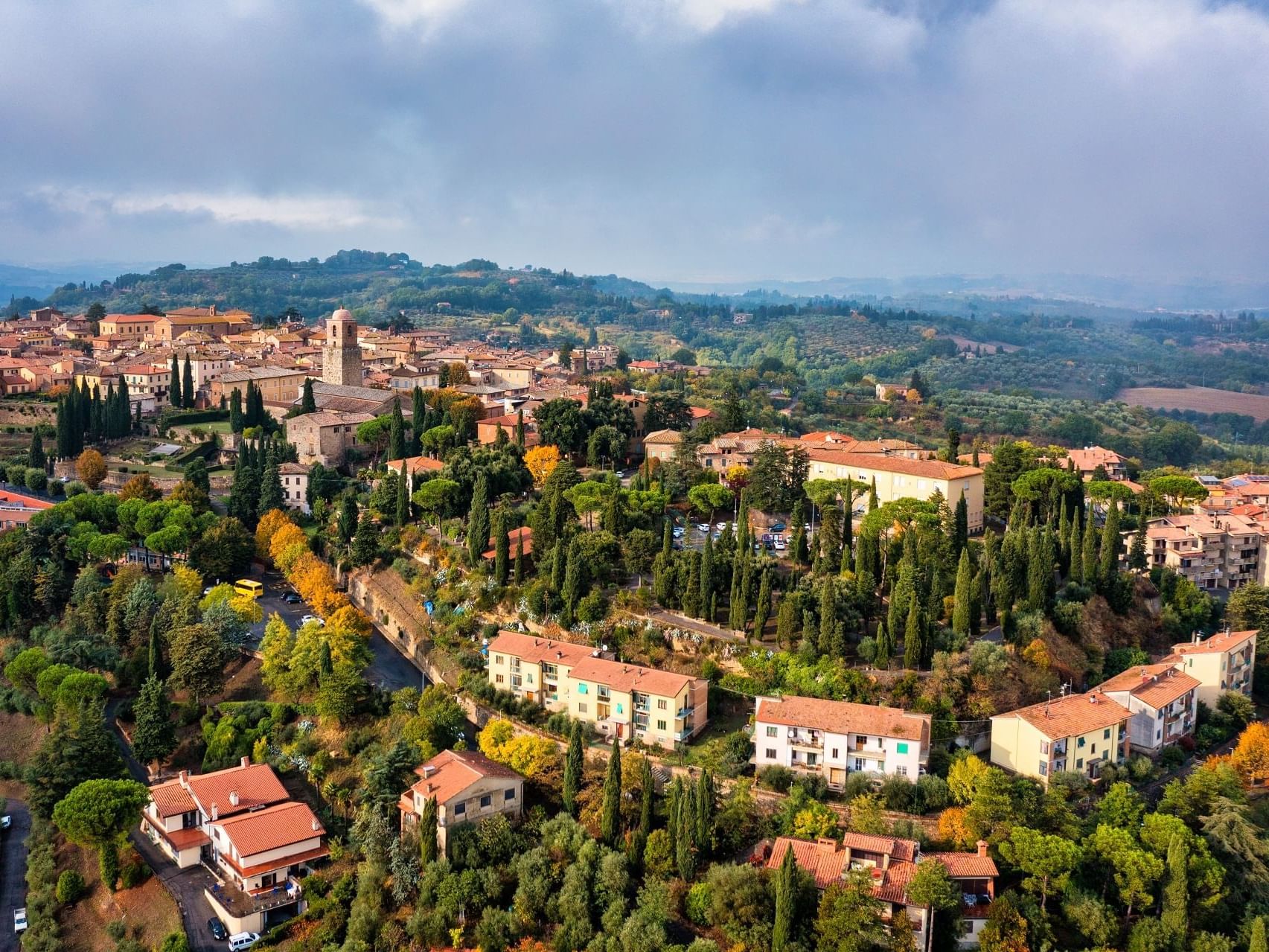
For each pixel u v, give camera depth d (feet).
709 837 440.86
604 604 606.96
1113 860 419.13
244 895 468.75
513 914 431.43
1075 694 525.34
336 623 636.89
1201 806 464.24
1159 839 426.92
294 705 611.47
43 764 543.80
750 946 397.60
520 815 487.20
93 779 533.96
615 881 430.61
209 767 561.84
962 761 468.75
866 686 513.86
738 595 568.82
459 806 468.75
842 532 644.69
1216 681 562.66
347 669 597.52
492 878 444.14
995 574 588.91
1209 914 415.44
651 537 639.35
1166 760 511.40
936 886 388.37
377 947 434.71
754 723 501.56
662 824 459.73
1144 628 632.38
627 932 403.75
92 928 477.77
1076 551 625.82
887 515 635.25
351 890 462.19
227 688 639.35
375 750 542.16
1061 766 476.54
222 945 449.48
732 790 474.49
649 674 529.86
